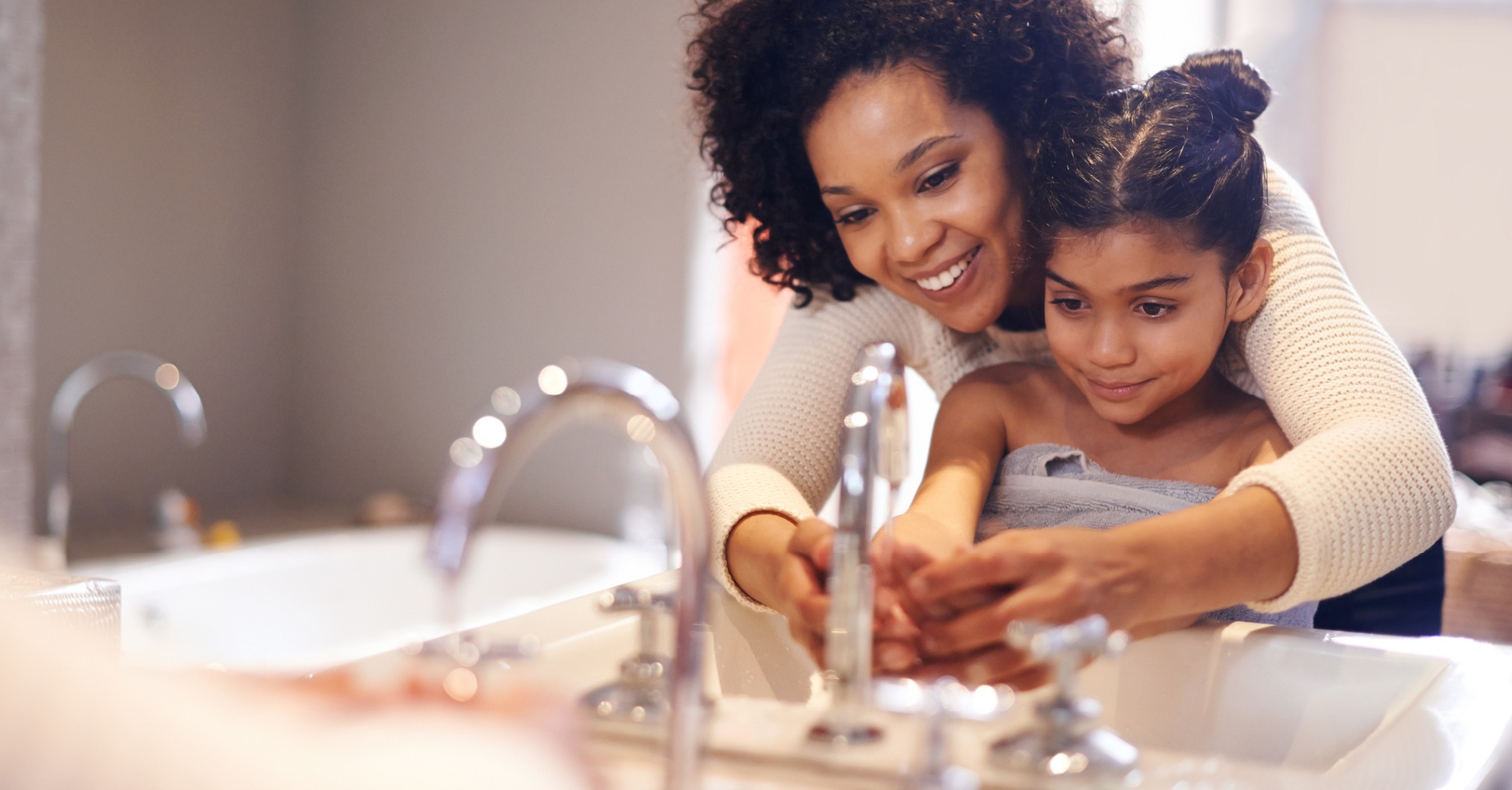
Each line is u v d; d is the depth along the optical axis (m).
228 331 3.11
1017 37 0.89
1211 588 0.67
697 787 0.45
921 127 0.89
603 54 2.94
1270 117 3.18
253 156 3.14
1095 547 0.64
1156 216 0.78
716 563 0.83
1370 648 0.70
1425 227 3.46
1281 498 0.71
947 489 0.85
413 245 3.15
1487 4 3.37
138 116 2.85
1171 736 0.74
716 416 2.98
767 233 1.07
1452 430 3.18
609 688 0.56
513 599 2.71
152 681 0.23
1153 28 2.71
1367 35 3.41
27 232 2.18
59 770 0.21
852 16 0.90
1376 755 0.55
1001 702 0.47
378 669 0.58
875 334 1.02
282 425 3.27
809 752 0.50
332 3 3.21
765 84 0.99
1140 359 0.82
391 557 2.71
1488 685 0.63
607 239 2.96
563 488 3.01
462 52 3.08
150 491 2.92
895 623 0.64
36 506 2.66
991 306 0.94
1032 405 0.94
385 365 3.19
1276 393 0.83
